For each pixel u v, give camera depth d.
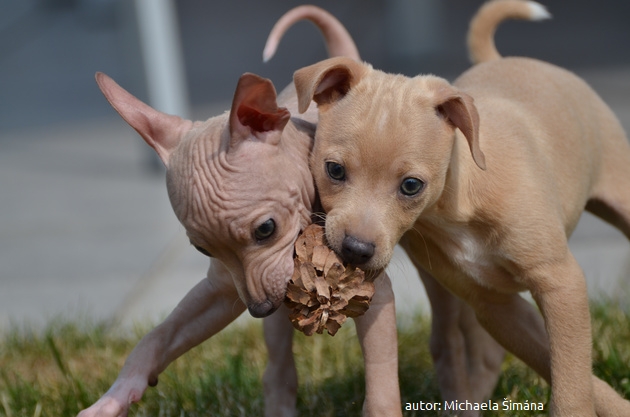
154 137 4.35
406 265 8.91
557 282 4.86
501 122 5.05
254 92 4.04
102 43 23.67
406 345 6.81
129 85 13.26
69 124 16.61
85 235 10.64
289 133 4.45
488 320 5.38
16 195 12.47
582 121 5.66
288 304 4.34
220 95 16.83
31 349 7.29
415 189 4.39
